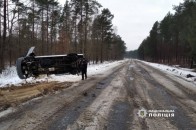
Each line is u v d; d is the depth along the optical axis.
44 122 7.89
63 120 8.12
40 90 14.22
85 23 46.31
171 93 14.03
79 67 21.88
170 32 67.38
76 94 13.09
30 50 21.64
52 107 9.99
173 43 72.44
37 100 11.41
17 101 11.13
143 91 14.51
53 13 48.38
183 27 51.97
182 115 9.08
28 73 20.45
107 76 23.64
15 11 29.80
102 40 67.81
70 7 47.84
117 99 11.82
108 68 37.81
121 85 16.98
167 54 84.50
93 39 65.00
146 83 18.50
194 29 36.91
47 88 14.98
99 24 65.38
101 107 10.06
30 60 20.75
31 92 13.55
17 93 13.24
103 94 13.18
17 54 48.62
